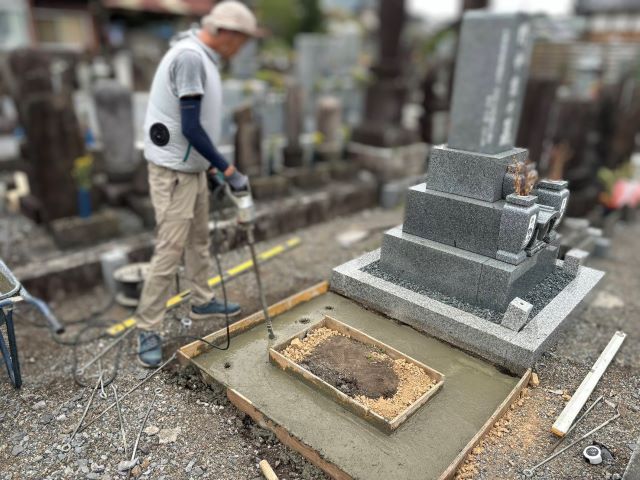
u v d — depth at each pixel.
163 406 2.53
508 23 4.70
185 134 2.48
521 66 4.96
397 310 3.07
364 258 3.56
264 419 2.34
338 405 2.38
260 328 3.01
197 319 3.24
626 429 2.37
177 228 2.71
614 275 4.32
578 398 2.50
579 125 5.74
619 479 2.09
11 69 6.57
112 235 4.42
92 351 3.03
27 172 4.76
